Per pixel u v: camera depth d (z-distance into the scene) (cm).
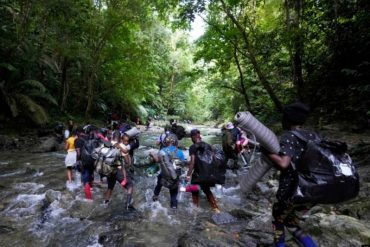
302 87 1348
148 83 2394
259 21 1498
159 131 2508
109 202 592
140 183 754
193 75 1511
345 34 1302
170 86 4166
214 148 545
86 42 1820
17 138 1346
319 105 1424
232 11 1339
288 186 260
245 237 418
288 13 1295
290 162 255
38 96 1688
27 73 1644
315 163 246
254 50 1382
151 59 2033
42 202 588
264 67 1591
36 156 1127
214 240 403
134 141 828
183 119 4528
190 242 386
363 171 631
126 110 2809
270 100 1722
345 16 1295
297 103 278
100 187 705
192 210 552
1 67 1418
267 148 256
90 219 512
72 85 2195
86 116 1836
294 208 270
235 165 888
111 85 2117
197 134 532
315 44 1464
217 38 1377
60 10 1446
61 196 598
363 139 938
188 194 661
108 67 1984
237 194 656
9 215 527
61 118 1802
